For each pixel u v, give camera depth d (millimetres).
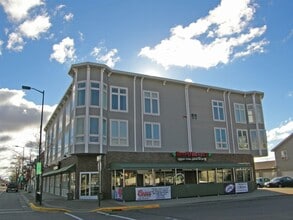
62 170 31969
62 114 39312
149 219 14461
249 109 38969
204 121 35344
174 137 32906
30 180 65938
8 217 16391
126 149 29891
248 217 14008
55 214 17984
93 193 27719
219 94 37469
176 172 31188
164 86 33844
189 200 24422
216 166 32344
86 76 29016
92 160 28312
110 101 30344
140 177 29156
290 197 25203
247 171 36500
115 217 15797
